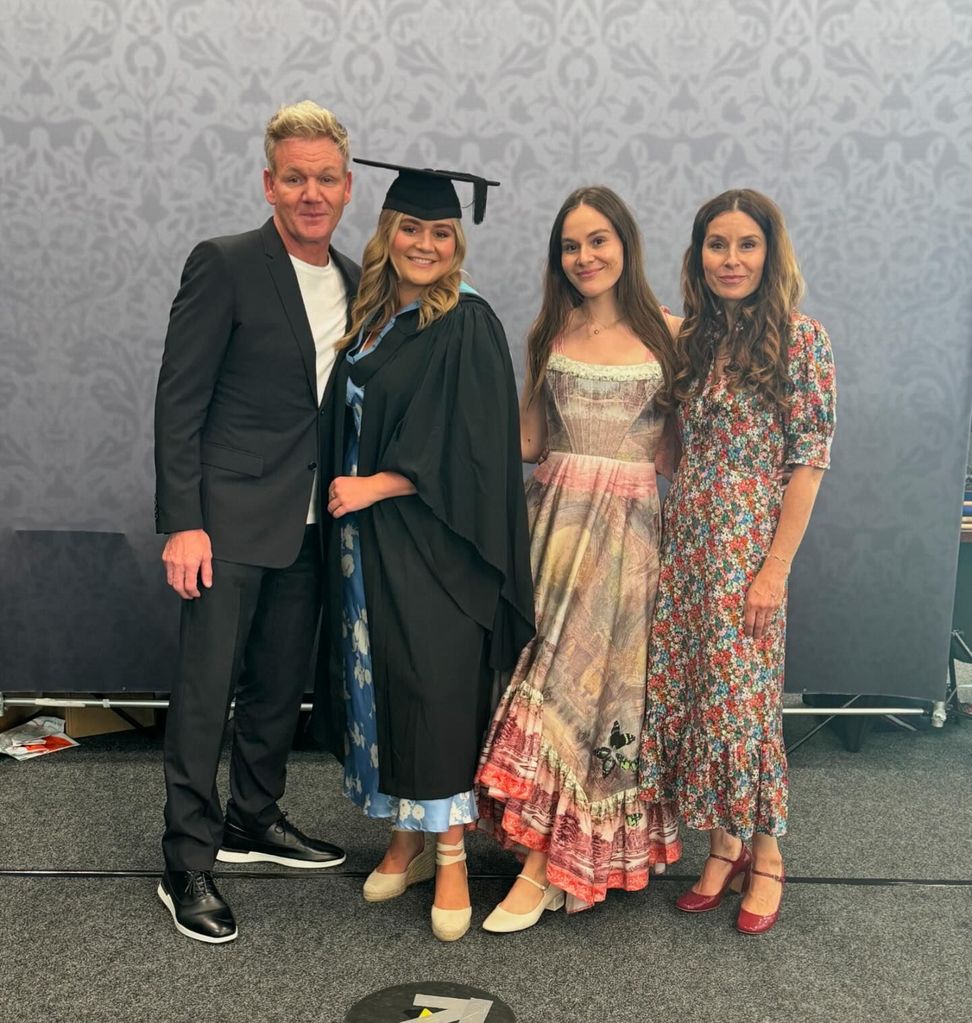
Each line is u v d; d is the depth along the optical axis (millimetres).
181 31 2891
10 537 3061
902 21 2963
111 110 2914
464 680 2100
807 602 3178
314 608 2361
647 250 3025
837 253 3043
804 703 3686
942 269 3055
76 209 2949
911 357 3086
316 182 2053
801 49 2967
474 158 2973
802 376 2086
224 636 2141
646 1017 1848
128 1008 1839
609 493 2178
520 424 2254
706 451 2150
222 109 2924
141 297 2982
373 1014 1815
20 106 2910
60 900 2232
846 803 2898
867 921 2227
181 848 2127
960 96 2990
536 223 3006
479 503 2076
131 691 3133
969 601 3580
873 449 3119
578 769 2148
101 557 3076
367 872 2420
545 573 2189
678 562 2195
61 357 3000
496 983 1949
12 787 2863
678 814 2248
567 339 2236
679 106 2975
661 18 2945
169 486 2082
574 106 2967
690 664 2176
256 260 2109
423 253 2061
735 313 2141
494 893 2340
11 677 3117
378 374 2105
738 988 1952
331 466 2225
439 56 2934
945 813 2834
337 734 2281
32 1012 1818
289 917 2195
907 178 3016
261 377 2135
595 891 2158
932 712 3275
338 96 2936
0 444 3029
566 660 2158
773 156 3000
